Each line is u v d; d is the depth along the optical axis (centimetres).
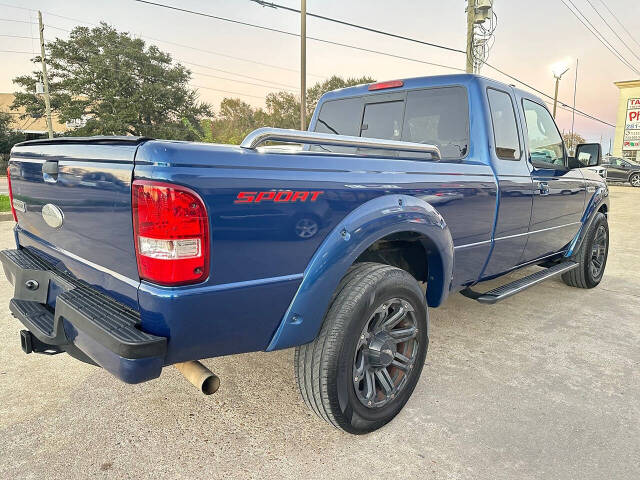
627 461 226
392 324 245
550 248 434
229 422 254
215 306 182
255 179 187
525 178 360
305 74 1877
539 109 407
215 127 4950
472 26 1478
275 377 306
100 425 248
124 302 192
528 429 252
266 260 194
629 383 306
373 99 390
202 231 173
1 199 1225
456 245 298
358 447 235
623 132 3497
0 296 453
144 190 169
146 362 170
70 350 224
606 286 547
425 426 254
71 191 213
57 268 245
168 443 235
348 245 216
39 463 217
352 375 224
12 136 4197
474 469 219
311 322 211
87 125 4247
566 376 314
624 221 1145
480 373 317
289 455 227
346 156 227
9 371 306
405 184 251
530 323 416
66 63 4534
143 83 4638
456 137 340
